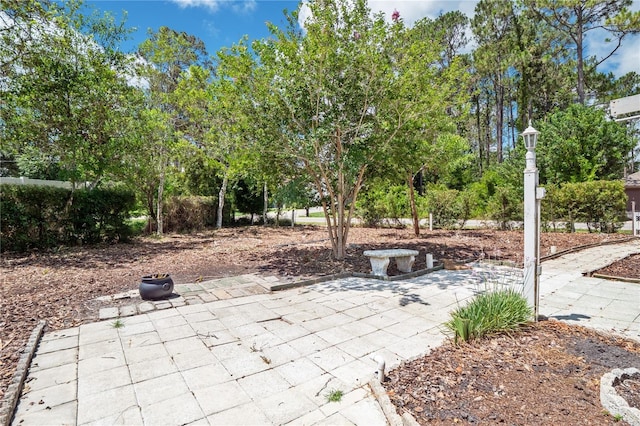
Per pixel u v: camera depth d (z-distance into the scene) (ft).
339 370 9.20
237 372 9.16
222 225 54.39
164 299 15.71
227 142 25.31
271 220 60.59
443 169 38.32
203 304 15.02
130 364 9.61
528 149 11.75
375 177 27.25
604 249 28.04
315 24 18.78
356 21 19.71
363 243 33.06
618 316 12.71
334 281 19.17
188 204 48.16
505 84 71.51
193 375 9.01
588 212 35.91
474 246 30.19
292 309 14.38
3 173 57.11
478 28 68.18
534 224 11.57
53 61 28.32
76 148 30.63
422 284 18.24
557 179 45.06
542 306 14.11
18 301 15.16
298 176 24.94
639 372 7.64
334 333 11.79
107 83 31.12
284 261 24.64
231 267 22.98
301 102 20.56
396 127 21.63
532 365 8.38
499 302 10.99
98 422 7.11
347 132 21.21
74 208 31.09
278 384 8.55
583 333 10.38
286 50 18.94
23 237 28.12
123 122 32.78
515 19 64.69
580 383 7.49
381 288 17.57
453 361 8.79
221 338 11.41
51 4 27.76
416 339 11.19
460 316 10.75
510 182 52.80
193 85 39.19
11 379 8.62
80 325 12.54
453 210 44.70
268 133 20.99
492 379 7.80
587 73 66.44
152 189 42.04
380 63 19.63
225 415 7.33
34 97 27.96
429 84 23.44
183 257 26.63
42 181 40.81
